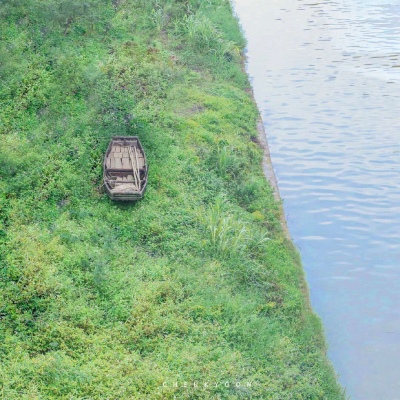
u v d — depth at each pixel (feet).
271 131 92.68
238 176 76.23
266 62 112.68
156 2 112.06
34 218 63.10
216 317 55.52
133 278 57.77
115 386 47.67
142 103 84.17
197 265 61.11
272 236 69.21
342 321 61.52
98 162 71.31
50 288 54.85
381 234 72.95
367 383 55.47
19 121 75.72
